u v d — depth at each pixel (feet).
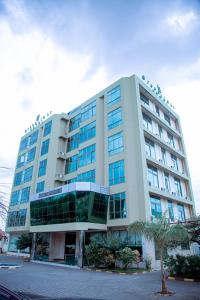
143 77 105.40
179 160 116.06
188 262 51.01
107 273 61.26
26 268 69.87
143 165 80.23
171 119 121.29
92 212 79.25
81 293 36.47
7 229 129.59
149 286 42.50
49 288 39.73
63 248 99.45
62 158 118.73
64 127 126.62
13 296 12.28
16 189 137.49
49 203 93.40
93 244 70.64
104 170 90.17
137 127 86.02
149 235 39.19
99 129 99.86
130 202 76.54
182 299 32.94
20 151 150.10
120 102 93.30
